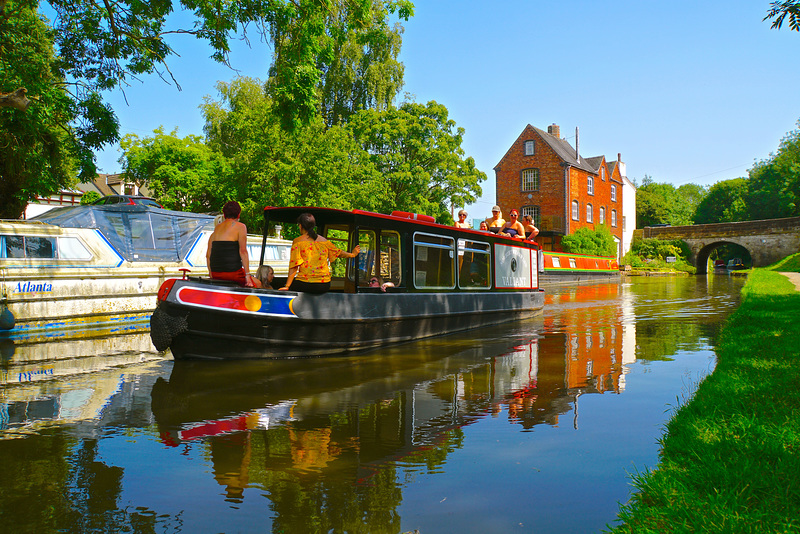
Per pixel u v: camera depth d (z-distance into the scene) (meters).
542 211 45.41
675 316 12.72
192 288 6.91
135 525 2.71
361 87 35.09
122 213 13.01
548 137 47.47
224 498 3.03
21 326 10.70
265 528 2.67
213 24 10.95
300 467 3.48
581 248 41.78
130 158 29.16
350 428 4.31
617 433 4.11
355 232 8.47
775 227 53.09
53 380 6.14
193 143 29.81
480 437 4.06
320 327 7.69
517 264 12.87
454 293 10.25
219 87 30.88
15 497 3.04
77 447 3.90
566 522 2.70
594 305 16.14
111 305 12.28
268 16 11.10
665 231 58.62
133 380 6.12
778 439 3.31
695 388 5.46
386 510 2.87
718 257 87.62
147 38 11.36
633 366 6.72
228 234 7.43
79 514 2.84
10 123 11.73
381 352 8.06
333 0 11.59
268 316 7.25
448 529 2.64
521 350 8.15
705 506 2.58
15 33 11.74
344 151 24.98
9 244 10.69
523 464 3.50
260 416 4.68
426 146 34.34
